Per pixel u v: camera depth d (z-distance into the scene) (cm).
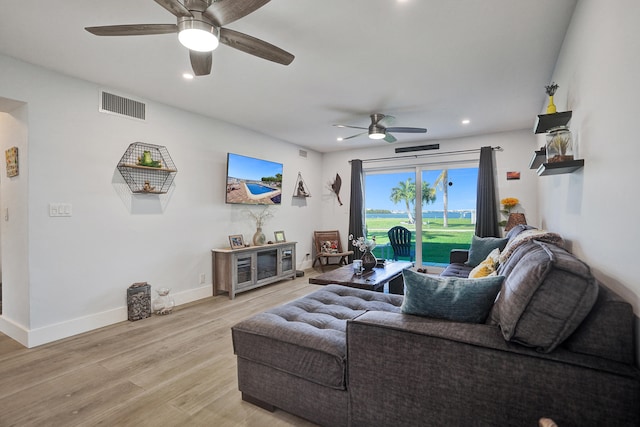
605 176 141
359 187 596
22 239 268
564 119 205
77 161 290
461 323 140
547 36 224
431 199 557
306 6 192
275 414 175
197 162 401
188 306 371
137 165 328
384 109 382
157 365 228
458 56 254
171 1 156
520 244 224
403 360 138
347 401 152
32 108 263
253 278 436
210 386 202
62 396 191
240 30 218
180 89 321
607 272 139
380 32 220
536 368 114
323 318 192
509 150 481
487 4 190
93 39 227
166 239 365
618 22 125
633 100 112
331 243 620
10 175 279
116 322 315
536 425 113
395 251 591
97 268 303
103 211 309
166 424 166
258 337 177
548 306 114
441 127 462
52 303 273
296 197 583
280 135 513
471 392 124
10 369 223
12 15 198
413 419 136
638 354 108
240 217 462
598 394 105
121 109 323
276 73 285
